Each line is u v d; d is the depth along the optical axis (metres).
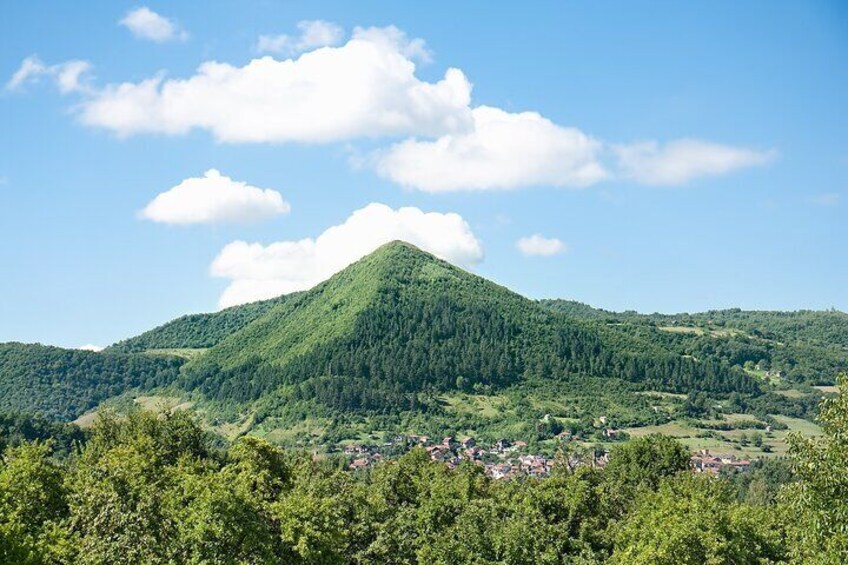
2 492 40.62
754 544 51.44
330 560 47.75
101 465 48.00
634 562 48.06
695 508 52.81
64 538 36.50
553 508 61.19
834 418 30.14
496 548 55.41
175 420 84.88
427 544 57.22
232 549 39.69
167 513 40.34
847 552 29.16
